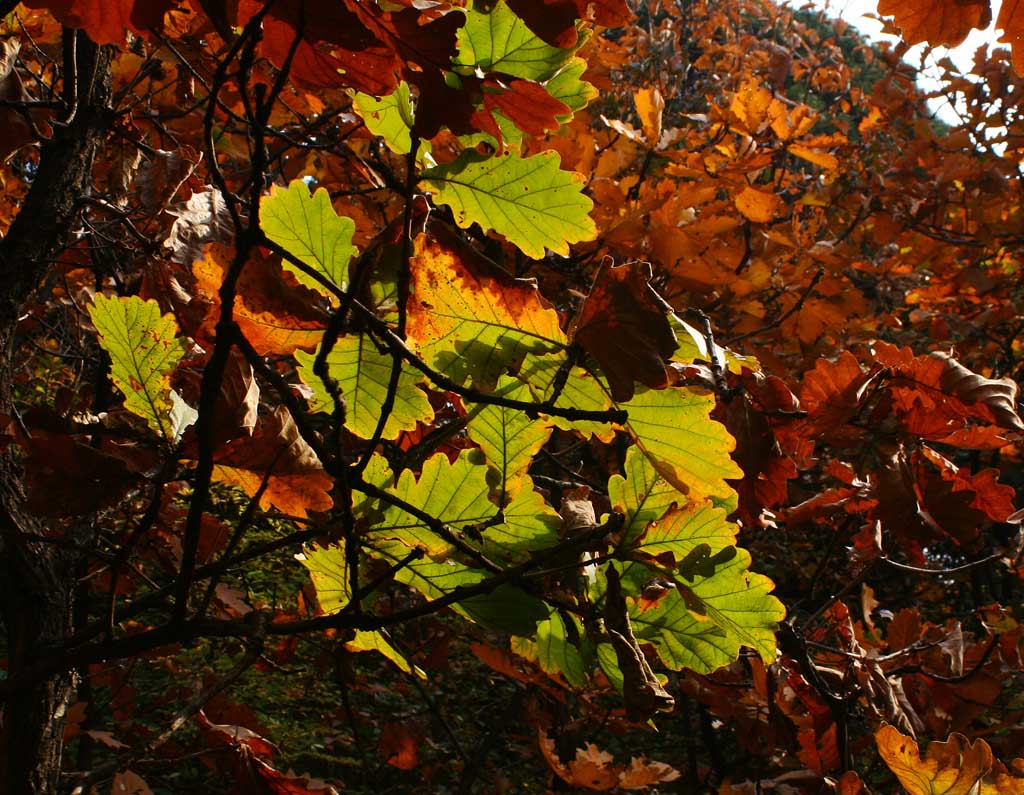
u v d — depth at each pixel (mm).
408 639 4648
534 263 4539
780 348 5938
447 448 2371
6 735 2408
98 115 2965
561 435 4766
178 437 1963
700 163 5027
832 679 2984
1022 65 1854
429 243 1902
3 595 2494
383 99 1919
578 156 4215
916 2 1854
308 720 8172
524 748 7508
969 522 2527
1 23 2998
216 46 2766
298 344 1952
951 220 9141
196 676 6430
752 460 2395
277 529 3672
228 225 2010
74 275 4852
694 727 7066
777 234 5609
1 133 2471
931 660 3424
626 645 1922
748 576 1953
